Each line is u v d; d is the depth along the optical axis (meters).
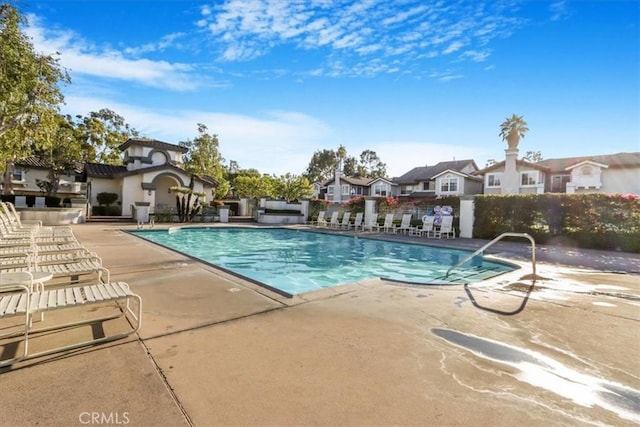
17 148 13.02
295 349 3.02
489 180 28.97
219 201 29.19
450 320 3.86
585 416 2.10
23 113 12.15
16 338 3.11
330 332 3.44
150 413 2.06
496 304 4.52
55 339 3.11
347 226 20.20
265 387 2.38
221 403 2.18
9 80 11.06
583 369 2.71
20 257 5.70
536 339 3.32
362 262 10.30
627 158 25.22
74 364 2.65
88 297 3.17
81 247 6.45
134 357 2.80
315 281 7.86
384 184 37.81
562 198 12.26
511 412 2.12
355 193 40.25
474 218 14.59
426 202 16.84
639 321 3.86
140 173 24.19
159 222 21.48
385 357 2.89
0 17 10.72
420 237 14.84
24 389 2.28
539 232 12.70
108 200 24.92
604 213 11.31
